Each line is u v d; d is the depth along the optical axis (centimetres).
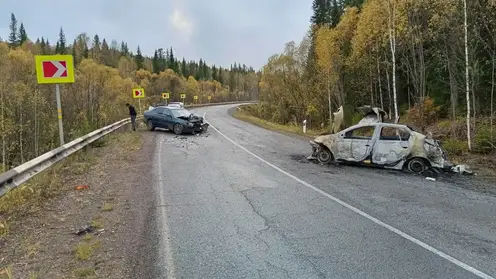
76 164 1095
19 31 10306
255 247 515
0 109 2166
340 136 1180
